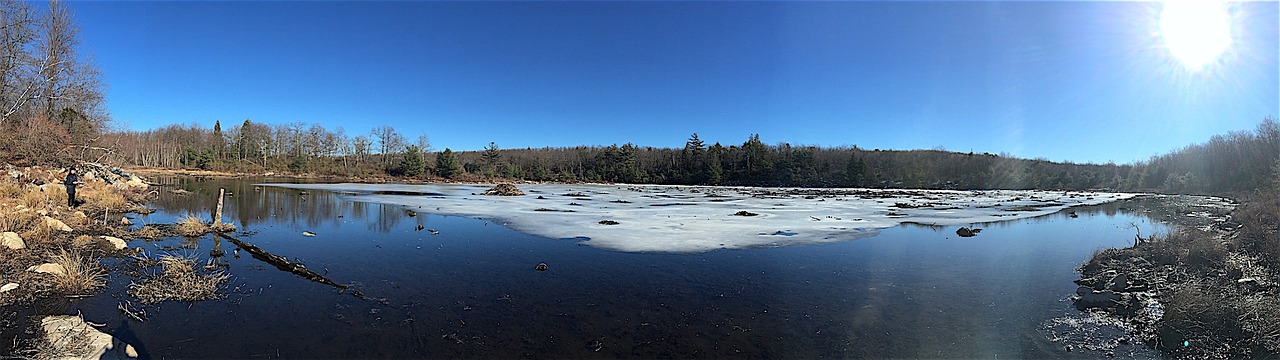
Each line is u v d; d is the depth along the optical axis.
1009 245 12.70
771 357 5.21
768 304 7.07
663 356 5.20
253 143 71.81
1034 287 8.10
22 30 26.08
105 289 7.04
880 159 76.06
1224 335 5.20
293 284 7.70
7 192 14.70
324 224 15.41
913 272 9.22
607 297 7.30
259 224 14.96
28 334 5.14
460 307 6.72
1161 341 5.52
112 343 5.13
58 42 27.47
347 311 6.45
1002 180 64.00
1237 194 34.12
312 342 5.40
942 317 6.53
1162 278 8.20
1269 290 6.89
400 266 9.21
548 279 8.34
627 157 75.06
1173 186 51.03
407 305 6.77
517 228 14.80
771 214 20.77
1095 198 40.41
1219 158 49.34
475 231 14.13
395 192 34.81
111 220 13.91
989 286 8.16
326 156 77.38
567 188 51.28
